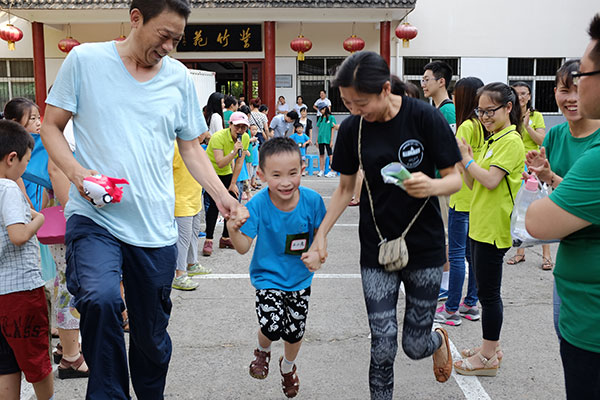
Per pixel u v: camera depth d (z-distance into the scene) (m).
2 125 2.61
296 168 2.64
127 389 2.24
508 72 16.20
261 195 2.80
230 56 15.97
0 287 2.48
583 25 16.00
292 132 14.72
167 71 2.49
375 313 2.46
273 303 2.74
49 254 3.54
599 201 1.66
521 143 3.14
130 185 2.33
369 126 2.38
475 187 3.19
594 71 1.64
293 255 2.81
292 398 2.99
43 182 3.45
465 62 16.06
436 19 15.90
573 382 1.83
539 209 1.78
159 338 2.53
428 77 4.52
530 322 4.12
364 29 16.16
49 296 3.02
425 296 2.45
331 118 13.69
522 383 3.16
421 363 3.44
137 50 2.33
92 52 2.34
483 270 3.12
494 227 3.05
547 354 3.55
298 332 2.84
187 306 4.47
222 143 5.82
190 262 5.34
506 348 3.66
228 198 2.62
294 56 16.11
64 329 3.17
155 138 2.41
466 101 3.87
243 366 3.39
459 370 3.26
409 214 2.38
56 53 16.02
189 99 2.60
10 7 13.79
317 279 5.21
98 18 14.82
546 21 15.95
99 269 2.20
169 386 3.13
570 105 2.46
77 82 2.31
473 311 4.19
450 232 3.99
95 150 2.32
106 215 2.34
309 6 13.93
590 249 1.76
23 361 2.53
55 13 14.46
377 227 2.44
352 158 2.53
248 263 5.80
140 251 2.39
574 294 1.80
